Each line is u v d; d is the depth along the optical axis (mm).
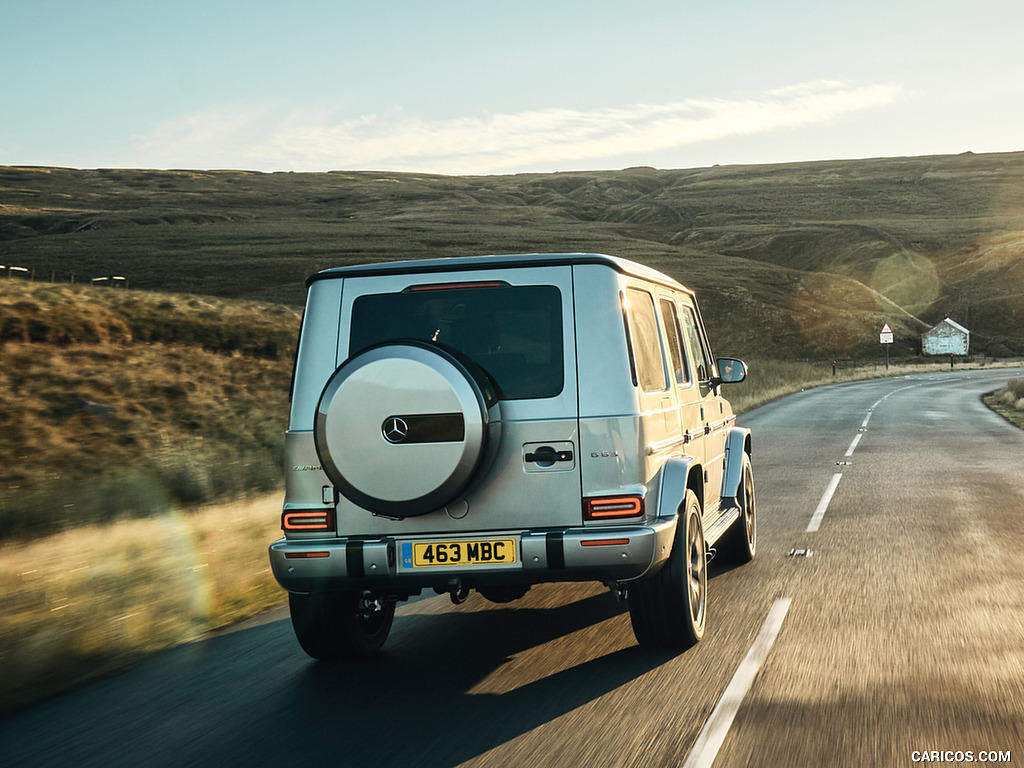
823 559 8273
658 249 154125
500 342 5191
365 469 4891
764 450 18641
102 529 9836
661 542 5059
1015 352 121000
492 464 5035
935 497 11953
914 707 4484
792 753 3963
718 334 107375
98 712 4840
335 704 4840
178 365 25000
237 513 10695
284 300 86625
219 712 4777
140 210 196000
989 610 6352
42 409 18922
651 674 5141
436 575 5035
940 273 172875
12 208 196375
